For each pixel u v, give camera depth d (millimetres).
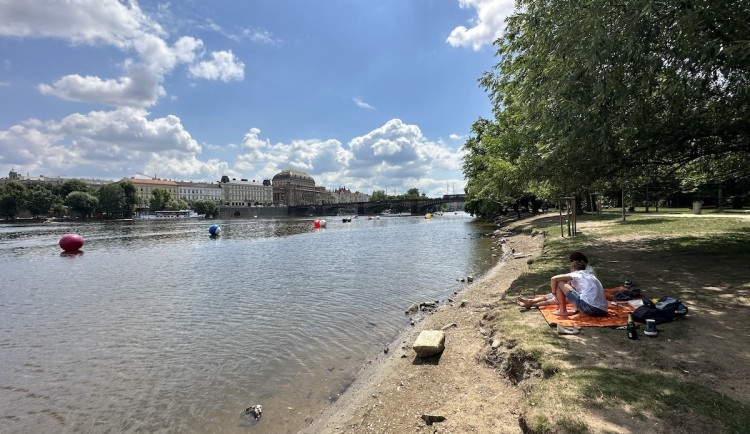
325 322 11047
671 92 7410
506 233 36000
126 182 135875
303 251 30891
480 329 8234
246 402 6664
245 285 17078
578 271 7141
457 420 4867
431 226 63344
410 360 7414
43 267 24516
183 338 10102
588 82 7727
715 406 3754
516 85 13602
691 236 15234
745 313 6379
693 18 6242
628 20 6867
